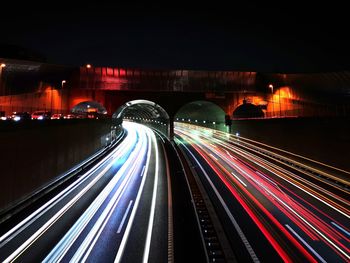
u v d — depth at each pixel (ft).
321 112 154.71
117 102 164.55
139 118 332.39
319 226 52.65
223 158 124.36
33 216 54.60
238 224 53.31
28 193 60.49
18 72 142.61
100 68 160.35
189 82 178.40
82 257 39.96
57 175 77.36
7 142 52.60
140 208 60.49
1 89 139.33
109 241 44.91
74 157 92.38
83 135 103.50
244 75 180.65
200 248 43.60
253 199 68.44
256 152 137.18
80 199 65.82
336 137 88.12
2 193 50.72
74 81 161.89
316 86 167.12
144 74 169.99
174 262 39.34
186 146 159.22
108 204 62.75
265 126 137.18
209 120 221.25
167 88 176.24
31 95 144.87
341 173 84.23
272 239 47.21
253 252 42.86
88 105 202.59
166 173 95.81
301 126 107.86
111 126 163.63
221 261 40.01
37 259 39.27
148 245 43.88
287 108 176.96
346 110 140.87
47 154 70.74
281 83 180.75
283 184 82.28
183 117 279.08
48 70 151.23
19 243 43.62
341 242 46.26
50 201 63.77
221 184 82.28
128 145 164.55
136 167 105.19
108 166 105.60
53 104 151.43
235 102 180.24
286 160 115.75
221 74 178.09
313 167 98.53
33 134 63.21
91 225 50.96
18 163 56.54
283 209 61.62
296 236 48.47
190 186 79.15
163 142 174.70
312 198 69.36
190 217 55.98
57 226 50.11
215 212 59.11
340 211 60.70
